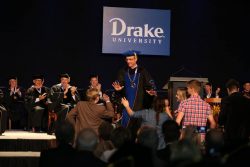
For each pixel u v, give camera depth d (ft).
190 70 38.93
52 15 37.70
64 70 37.65
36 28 37.45
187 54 39.01
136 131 20.43
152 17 38.27
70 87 30.71
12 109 33.09
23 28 37.27
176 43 38.93
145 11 38.22
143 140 13.34
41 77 32.04
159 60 38.55
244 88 35.96
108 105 23.16
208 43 39.29
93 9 38.19
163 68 38.60
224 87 39.27
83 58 37.93
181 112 21.27
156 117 20.21
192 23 39.17
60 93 29.14
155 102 20.48
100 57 38.09
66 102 30.27
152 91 22.45
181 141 10.15
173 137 14.71
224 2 39.58
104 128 16.71
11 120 33.19
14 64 37.04
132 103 22.56
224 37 39.47
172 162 9.44
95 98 23.07
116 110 28.37
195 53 39.09
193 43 39.11
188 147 9.66
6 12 37.09
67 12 37.93
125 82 22.89
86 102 22.98
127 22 38.06
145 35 38.19
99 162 12.59
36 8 37.50
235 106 21.33
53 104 28.73
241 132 21.13
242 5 39.68
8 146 24.27
